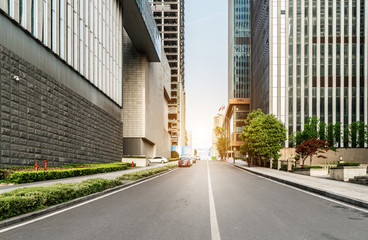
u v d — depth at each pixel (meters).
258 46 61.84
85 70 24.59
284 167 27.53
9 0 14.50
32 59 16.47
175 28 97.38
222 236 5.00
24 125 15.38
